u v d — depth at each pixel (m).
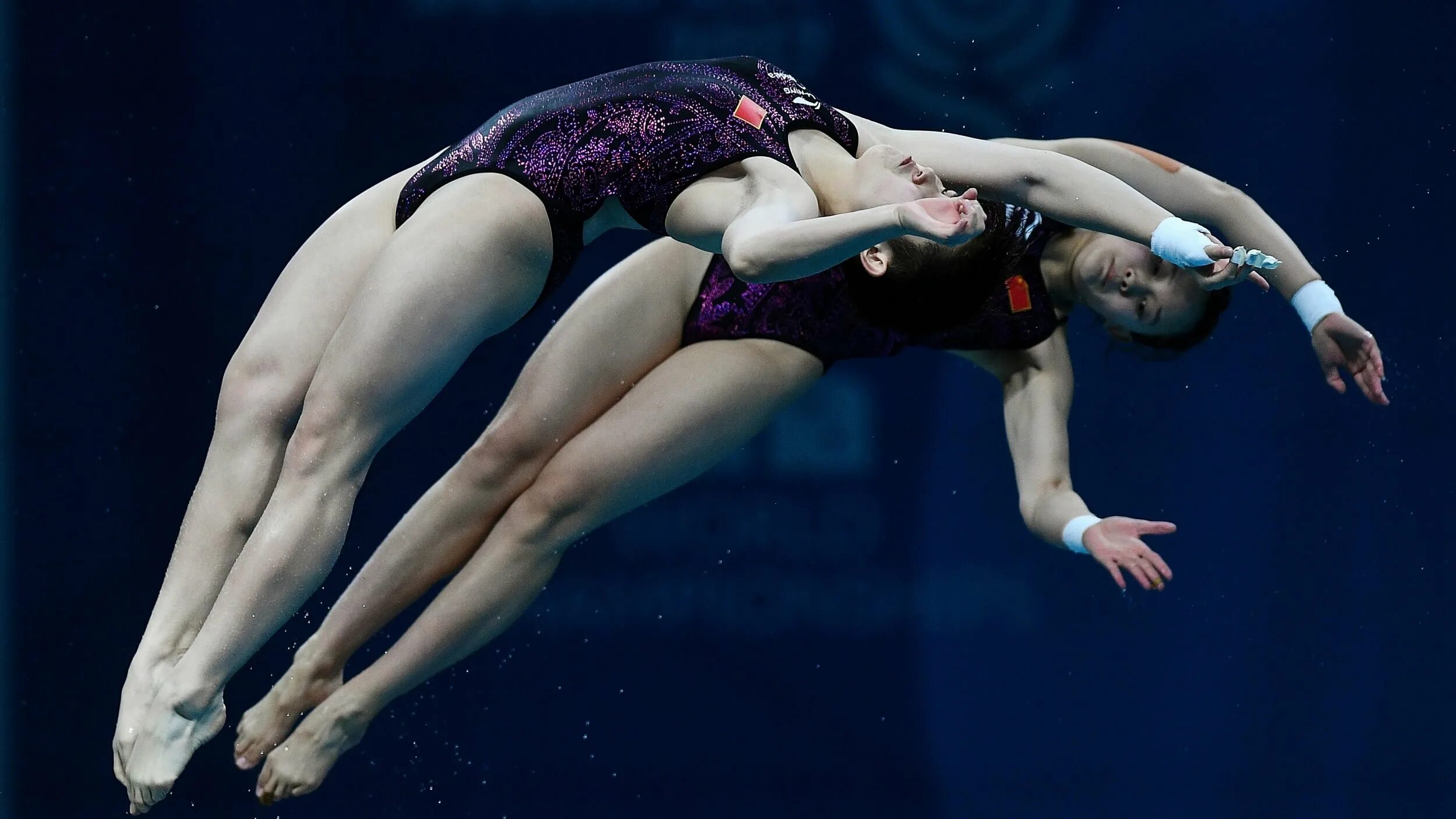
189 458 19.94
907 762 19.64
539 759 19.59
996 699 19.73
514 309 11.01
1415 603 19.58
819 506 19.78
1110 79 19.48
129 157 19.67
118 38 19.62
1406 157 19.56
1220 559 19.84
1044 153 11.41
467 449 19.86
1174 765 19.62
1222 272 10.54
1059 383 13.45
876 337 12.88
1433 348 19.56
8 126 19.62
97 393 19.86
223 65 19.59
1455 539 19.56
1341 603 19.69
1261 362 19.86
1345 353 12.87
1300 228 19.66
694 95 11.12
